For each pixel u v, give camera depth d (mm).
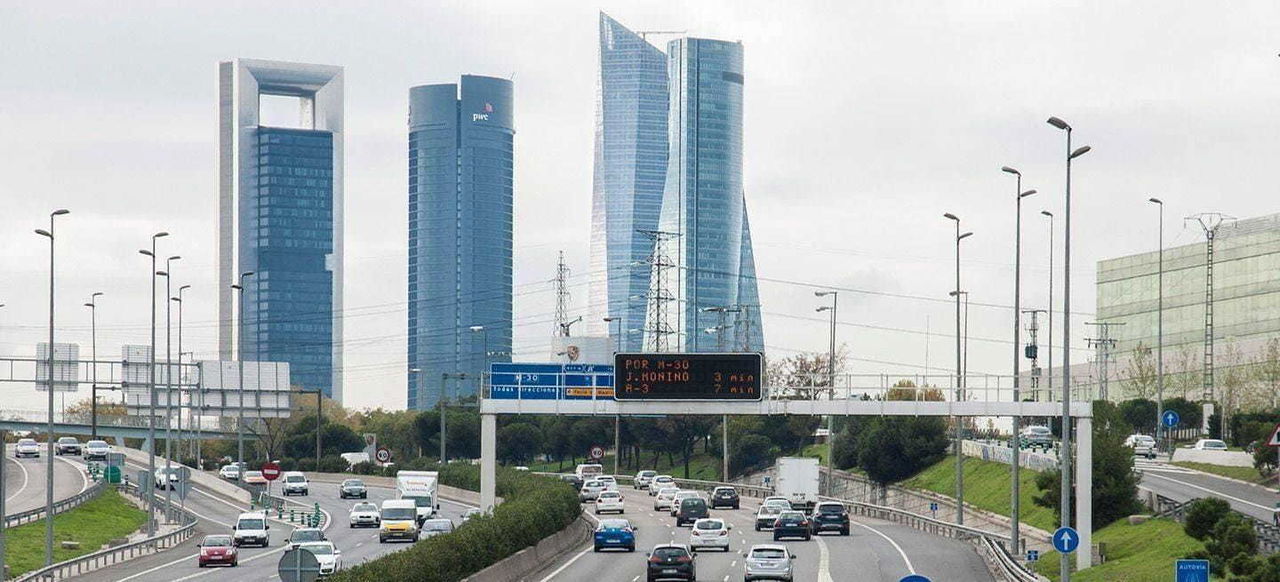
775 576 95688
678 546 100562
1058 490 124812
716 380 114500
